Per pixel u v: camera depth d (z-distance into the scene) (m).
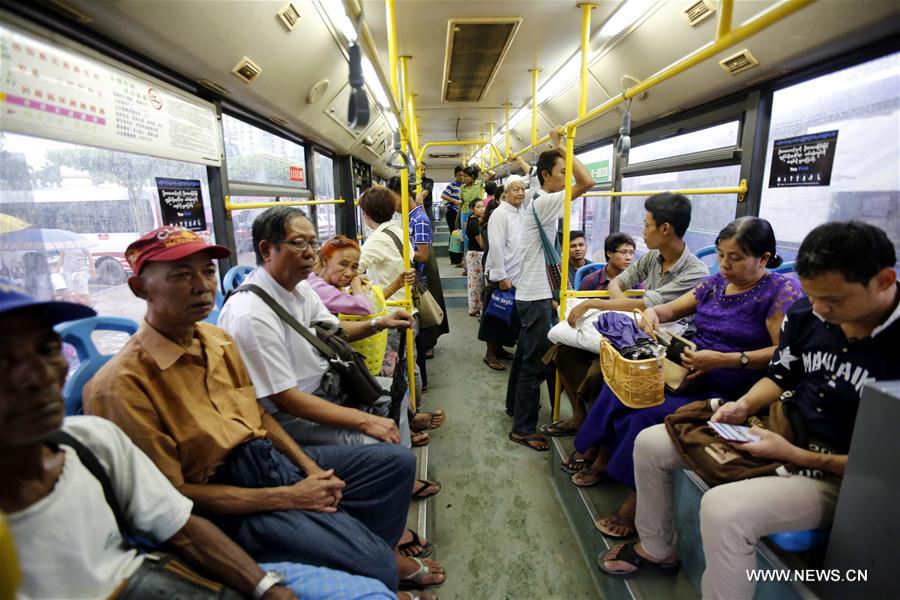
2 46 1.07
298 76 2.60
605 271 2.84
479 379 3.71
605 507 1.85
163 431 1.08
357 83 0.96
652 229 2.04
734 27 1.03
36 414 0.67
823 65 1.97
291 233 1.52
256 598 0.98
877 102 1.81
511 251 3.37
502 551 1.89
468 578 1.75
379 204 2.87
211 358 1.23
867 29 1.64
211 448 1.14
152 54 1.65
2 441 0.65
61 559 0.75
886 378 1.06
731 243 1.57
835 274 1.01
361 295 2.23
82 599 0.78
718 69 2.28
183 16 1.53
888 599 0.88
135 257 1.07
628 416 1.64
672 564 1.52
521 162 4.06
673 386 1.65
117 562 0.85
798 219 2.20
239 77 2.13
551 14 2.29
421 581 1.67
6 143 1.22
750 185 2.42
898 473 0.84
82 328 1.19
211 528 1.01
